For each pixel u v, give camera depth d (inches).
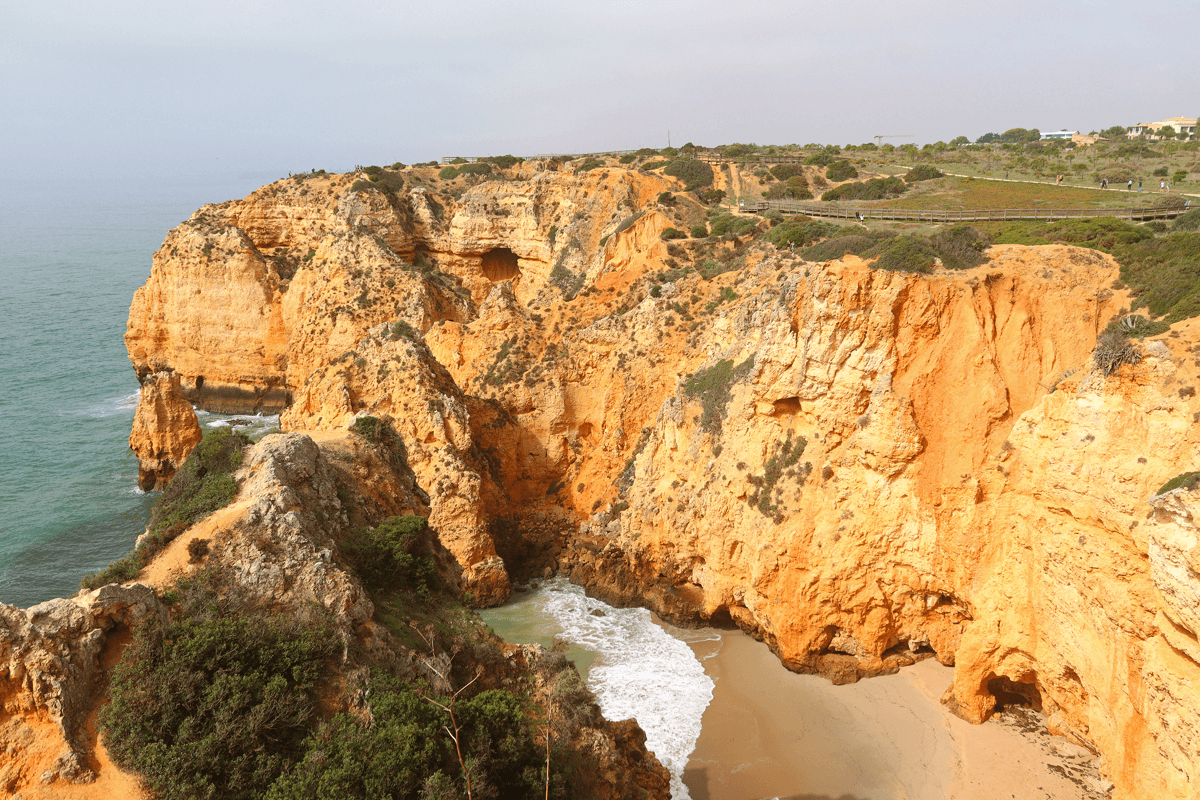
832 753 1277.1
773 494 1520.7
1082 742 1206.3
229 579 794.8
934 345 1381.6
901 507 1368.1
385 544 960.3
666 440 1806.1
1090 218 1691.7
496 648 976.9
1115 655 1052.5
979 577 1301.7
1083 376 1187.3
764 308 1686.8
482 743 768.9
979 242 1524.4
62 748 607.8
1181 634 916.0
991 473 1291.8
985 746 1253.1
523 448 2112.5
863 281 1390.3
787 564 1470.2
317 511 935.0
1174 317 1151.0
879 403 1378.0
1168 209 1792.6
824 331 1441.9
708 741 1321.4
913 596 1407.5
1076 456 1112.2
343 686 752.3
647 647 1619.1
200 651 684.1
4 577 1878.7
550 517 2070.6
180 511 888.3
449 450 1830.7
